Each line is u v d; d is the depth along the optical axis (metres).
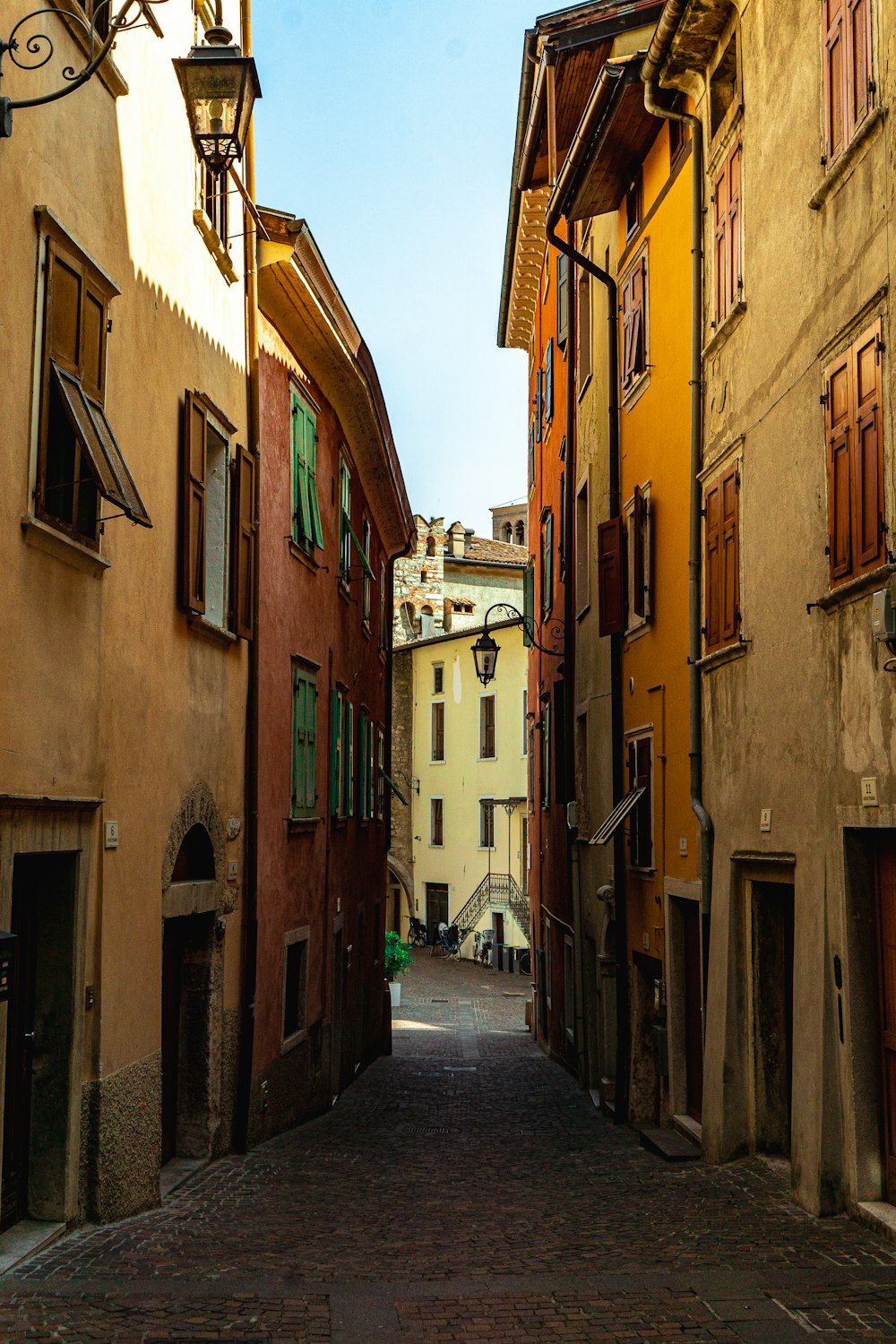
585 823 19.06
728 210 11.68
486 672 23.61
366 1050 23.45
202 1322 6.09
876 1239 7.82
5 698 7.16
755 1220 8.61
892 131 7.86
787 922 10.91
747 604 10.92
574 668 20.05
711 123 12.34
